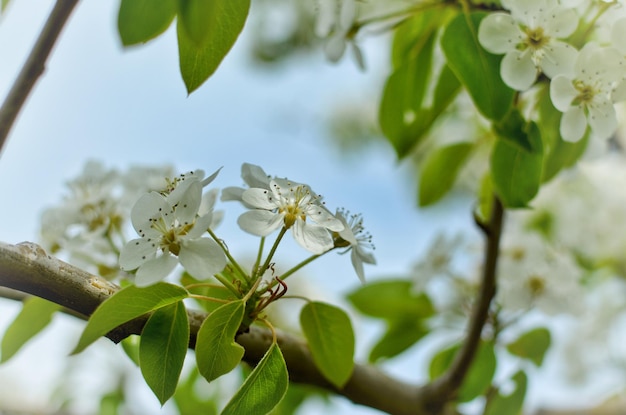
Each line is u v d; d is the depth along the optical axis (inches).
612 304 33.5
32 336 19.7
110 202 20.8
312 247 17.0
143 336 16.7
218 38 16.8
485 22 18.7
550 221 31.0
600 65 18.4
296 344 20.0
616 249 31.3
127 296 16.3
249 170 17.7
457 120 28.5
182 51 16.8
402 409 21.6
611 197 31.3
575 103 18.5
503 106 18.8
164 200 16.8
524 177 19.6
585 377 33.2
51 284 16.8
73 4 17.1
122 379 27.7
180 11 15.5
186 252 16.4
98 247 20.4
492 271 21.1
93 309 17.0
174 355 16.7
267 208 17.2
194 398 23.9
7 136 17.5
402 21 22.0
